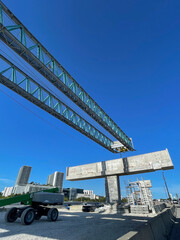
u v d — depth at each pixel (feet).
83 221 46.73
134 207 73.51
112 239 25.23
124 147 157.89
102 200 339.77
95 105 109.50
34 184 303.48
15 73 66.08
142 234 15.25
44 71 65.82
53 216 46.21
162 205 98.07
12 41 51.98
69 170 192.44
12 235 27.20
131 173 153.69
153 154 143.23
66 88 75.31
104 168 165.89
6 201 39.99
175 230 33.42
